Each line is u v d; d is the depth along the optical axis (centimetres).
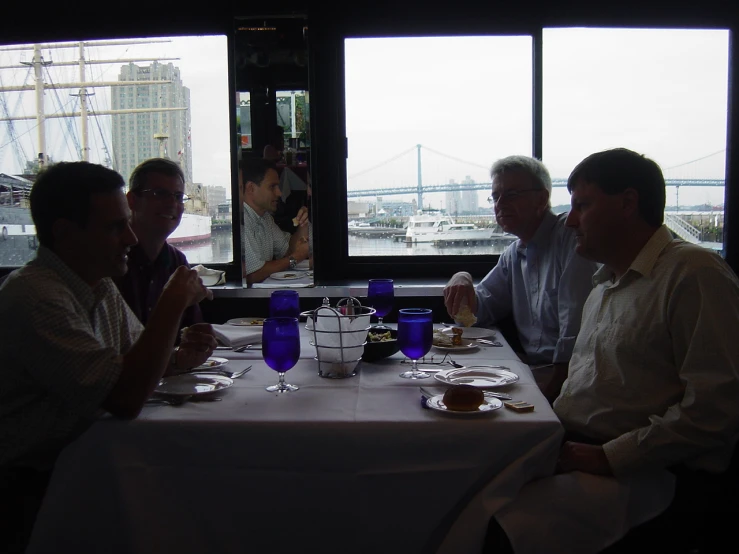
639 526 139
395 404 141
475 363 180
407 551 130
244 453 129
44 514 129
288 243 300
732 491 141
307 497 129
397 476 128
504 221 238
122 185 146
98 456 129
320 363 167
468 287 237
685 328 137
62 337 129
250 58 298
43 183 139
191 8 312
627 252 155
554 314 232
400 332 165
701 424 130
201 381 157
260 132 299
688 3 304
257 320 247
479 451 128
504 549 129
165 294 140
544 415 132
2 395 135
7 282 136
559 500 129
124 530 129
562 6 306
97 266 144
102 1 314
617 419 147
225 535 131
